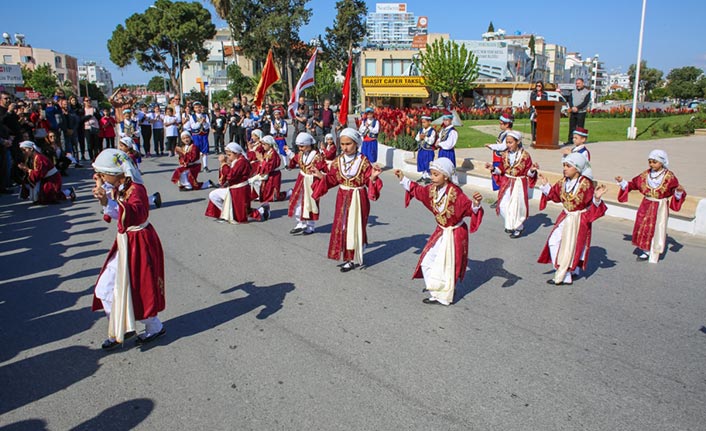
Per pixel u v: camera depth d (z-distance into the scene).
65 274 6.79
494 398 4.03
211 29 60.66
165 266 7.05
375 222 9.59
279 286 6.35
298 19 51.72
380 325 5.29
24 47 84.31
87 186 13.11
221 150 20.58
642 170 12.84
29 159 10.84
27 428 3.68
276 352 4.72
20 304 5.84
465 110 34.78
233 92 58.72
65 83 66.44
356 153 6.89
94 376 4.35
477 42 57.75
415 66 58.31
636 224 7.40
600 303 5.92
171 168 16.06
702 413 3.87
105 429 3.66
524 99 47.41
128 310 4.59
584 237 6.38
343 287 6.34
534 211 10.68
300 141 8.48
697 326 5.34
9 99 13.14
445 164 5.54
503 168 8.74
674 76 97.69
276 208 10.91
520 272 6.96
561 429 3.67
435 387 4.17
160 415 3.81
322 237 8.63
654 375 4.39
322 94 56.97
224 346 4.84
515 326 5.30
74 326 5.29
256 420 3.75
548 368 4.48
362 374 4.36
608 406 3.95
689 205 9.41
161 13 59.31
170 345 4.86
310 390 4.12
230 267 7.04
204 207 10.80
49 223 9.48
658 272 6.98
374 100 58.62
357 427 3.67
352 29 59.25
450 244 5.72
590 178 6.29
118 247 4.59
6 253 7.70
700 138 21.17
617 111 33.12
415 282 6.56
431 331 5.17
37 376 4.36
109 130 17.86
